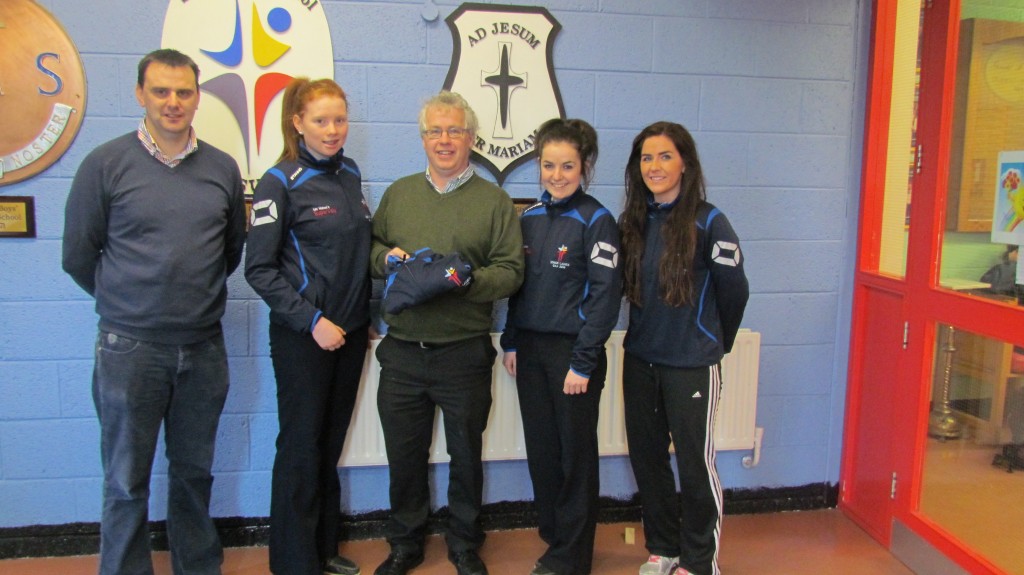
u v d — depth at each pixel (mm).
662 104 2547
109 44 2271
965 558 2152
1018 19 1938
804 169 2654
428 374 2209
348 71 2389
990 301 2047
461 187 2180
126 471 2021
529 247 2205
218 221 2021
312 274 2119
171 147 1952
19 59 2230
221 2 2305
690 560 2211
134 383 1974
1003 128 1993
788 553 2510
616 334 2541
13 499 2422
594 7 2467
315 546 2258
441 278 1971
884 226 2590
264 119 2363
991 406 2078
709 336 2146
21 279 2330
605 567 2412
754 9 2551
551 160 2104
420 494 2375
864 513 2668
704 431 2158
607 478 2705
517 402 2529
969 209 2139
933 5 2256
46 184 2299
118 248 1947
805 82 2611
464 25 2410
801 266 2703
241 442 2498
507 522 2658
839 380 2781
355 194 2188
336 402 2273
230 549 2520
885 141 2568
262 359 2471
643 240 2186
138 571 2094
